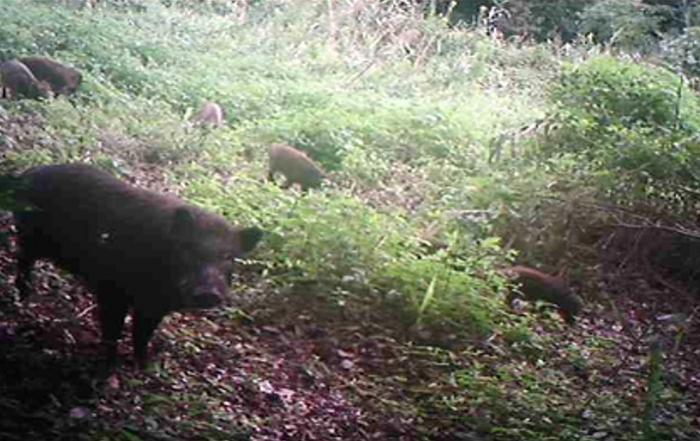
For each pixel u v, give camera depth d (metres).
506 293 9.94
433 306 8.84
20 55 15.30
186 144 12.43
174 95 15.11
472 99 17.56
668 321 10.05
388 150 13.95
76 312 7.89
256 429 6.78
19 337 7.10
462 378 8.01
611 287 11.26
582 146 12.56
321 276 8.95
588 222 11.68
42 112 12.80
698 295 11.40
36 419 6.06
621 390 8.47
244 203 9.86
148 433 6.21
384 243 9.38
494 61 21.56
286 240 9.25
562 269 11.27
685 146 12.13
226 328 8.31
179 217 6.60
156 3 21.28
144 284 6.80
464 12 27.00
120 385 6.87
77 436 5.94
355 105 15.45
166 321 8.11
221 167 12.16
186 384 7.15
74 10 19.39
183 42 18.66
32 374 6.68
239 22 21.03
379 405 7.51
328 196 10.76
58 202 7.12
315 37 20.34
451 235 10.41
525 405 7.73
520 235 11.45
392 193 12.35
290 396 7.44
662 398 8.27
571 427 7.45
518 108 16.95
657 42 23.25
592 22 24.25
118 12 20.44
